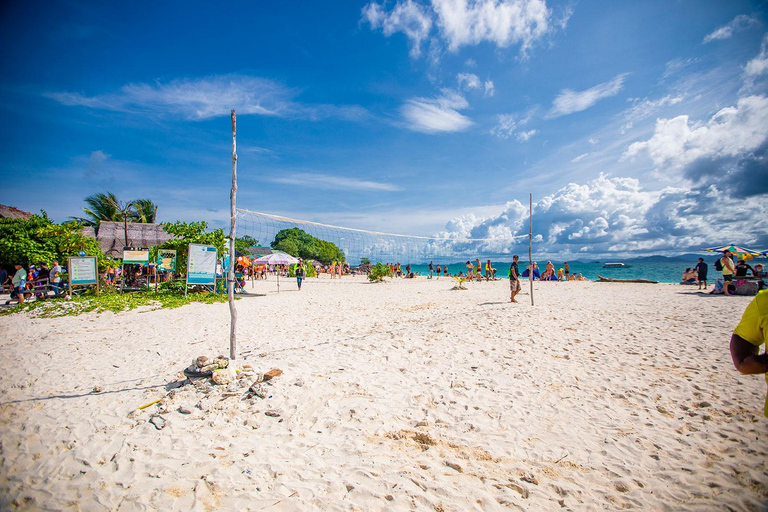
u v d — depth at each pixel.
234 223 4.38
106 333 7.06
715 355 5.12
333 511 2.19
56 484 2.40
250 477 2.50
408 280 25.61
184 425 3.19
